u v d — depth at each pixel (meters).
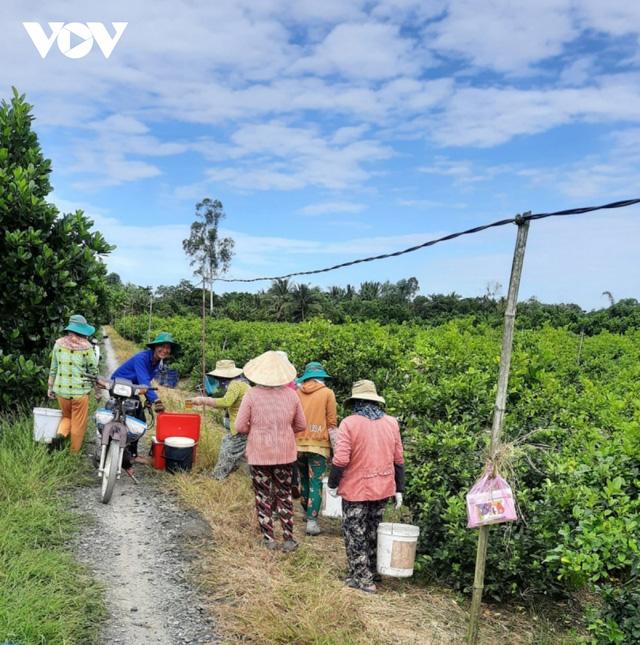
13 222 8.41
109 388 6.80
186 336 22.14
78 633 3.91
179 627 4.16
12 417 8.05
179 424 7.57
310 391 6.24
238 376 7.35
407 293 68.12
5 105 9.03
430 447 5.54
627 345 16.09
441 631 4.37
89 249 8.82
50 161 9.21
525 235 3.57
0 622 3.71
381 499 5.01
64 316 8.57
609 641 3.76
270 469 5.55
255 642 4.02
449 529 4.99
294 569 5.09
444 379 6.35
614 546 3.70
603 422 6.18
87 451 8.09
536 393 6.51
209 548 5.40
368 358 9.07
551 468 5.02
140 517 6.07
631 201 2.79
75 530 5.56
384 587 5.07
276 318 53.03
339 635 4.09
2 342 8.54
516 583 4.86
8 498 5.82
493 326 23.09
